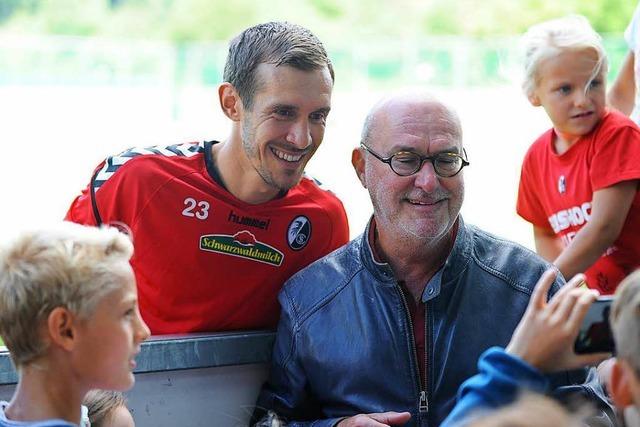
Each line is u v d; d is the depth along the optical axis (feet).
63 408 6.81
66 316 6.65
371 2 83.92
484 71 67.10
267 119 9.60
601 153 11.13
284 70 9.50
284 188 9.91
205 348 9.66
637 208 11.21
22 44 67.21
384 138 9.21
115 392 8.40
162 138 60.95
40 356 6.72
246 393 10.00
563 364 6.36
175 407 9.66
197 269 10.10
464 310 9.14
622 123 11.25
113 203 10.09
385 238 9.34
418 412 9.01
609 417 8.57
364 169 9.66
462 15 82.33
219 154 10.24
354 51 70.28
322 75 9.67
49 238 6.79
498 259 9.42
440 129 9.13
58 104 63.67
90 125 60.95
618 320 5.75
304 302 9.55
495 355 6.14
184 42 86.28
